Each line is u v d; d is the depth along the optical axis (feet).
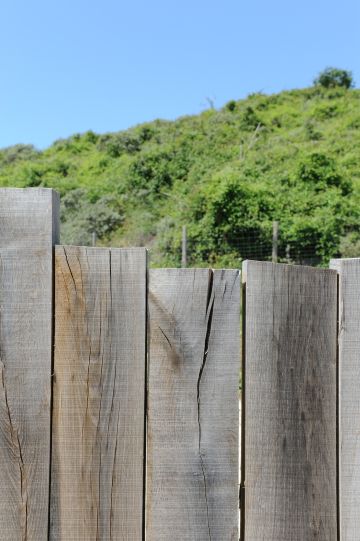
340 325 3.58
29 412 3.41
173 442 3.43
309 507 3.49
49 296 3.45
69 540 3.40
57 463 3.43
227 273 3.49
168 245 42.34
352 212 40.57
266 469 3.45
